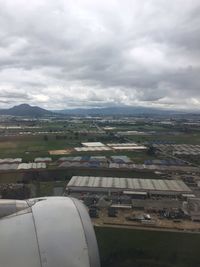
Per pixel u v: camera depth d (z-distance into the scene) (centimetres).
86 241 477
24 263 427
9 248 453
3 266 421
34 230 493
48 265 428
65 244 466
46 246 459
